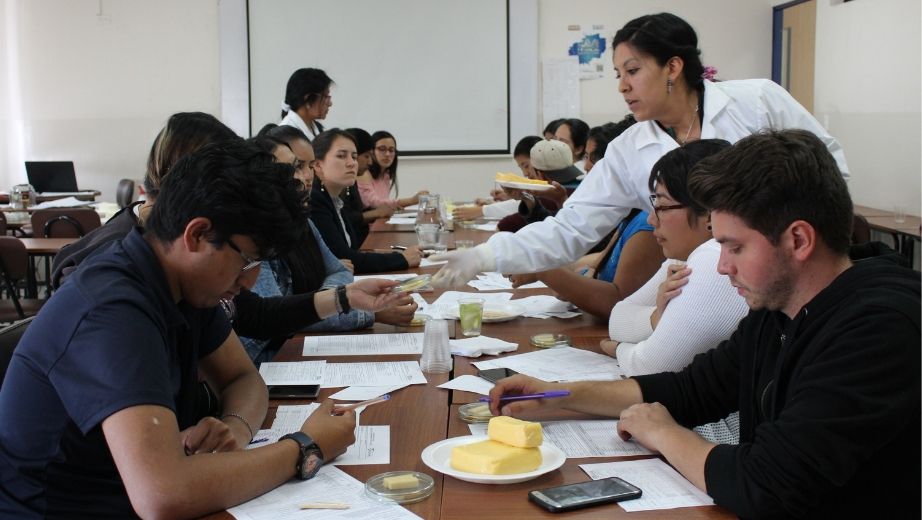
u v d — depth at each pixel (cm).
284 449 137
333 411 157
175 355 144
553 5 770
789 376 133
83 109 770
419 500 130
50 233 532
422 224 405
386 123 777
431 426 165
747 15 784
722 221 129
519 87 777
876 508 123
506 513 126
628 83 244
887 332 119
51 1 757
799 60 764
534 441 141
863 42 642
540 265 243
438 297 296
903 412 117
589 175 257
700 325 177
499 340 232
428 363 205
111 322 124
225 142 134
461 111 778
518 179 425
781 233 125
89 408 121
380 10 760
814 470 118
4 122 771
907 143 582
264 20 755
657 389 167
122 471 119
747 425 152
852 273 127
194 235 130
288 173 134
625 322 212
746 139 129
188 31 759
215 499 124
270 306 221
